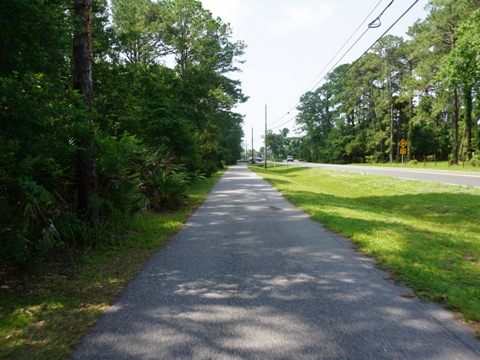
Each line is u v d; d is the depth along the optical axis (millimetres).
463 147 47906
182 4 32438
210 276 5195
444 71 30281
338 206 12625
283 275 5188
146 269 5570
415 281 4742
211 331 3467
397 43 60500
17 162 5145
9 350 3129
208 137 33219
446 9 38969
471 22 28609
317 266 5605
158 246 7031
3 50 5676
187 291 4598
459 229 10250
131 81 17031
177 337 3357
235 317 3783
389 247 6504
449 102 47969
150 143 17000
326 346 3146
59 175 6270
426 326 3490
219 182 24656
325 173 34156
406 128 66438
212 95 34281
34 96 5277
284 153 141000
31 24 5773
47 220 6031
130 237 7566
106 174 8086
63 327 3596
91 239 6852
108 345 3217
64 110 5699
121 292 4590
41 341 3303
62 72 9688
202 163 27969
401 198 16266
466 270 5203
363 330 3432
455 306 3906
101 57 16172
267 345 3180
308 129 96562
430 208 13555
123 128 15242
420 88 45188
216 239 7609
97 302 4262
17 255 4883
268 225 9125
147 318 3791
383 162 68562
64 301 4289
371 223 8992
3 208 4852
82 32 7133
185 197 13586
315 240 7406
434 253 6137
